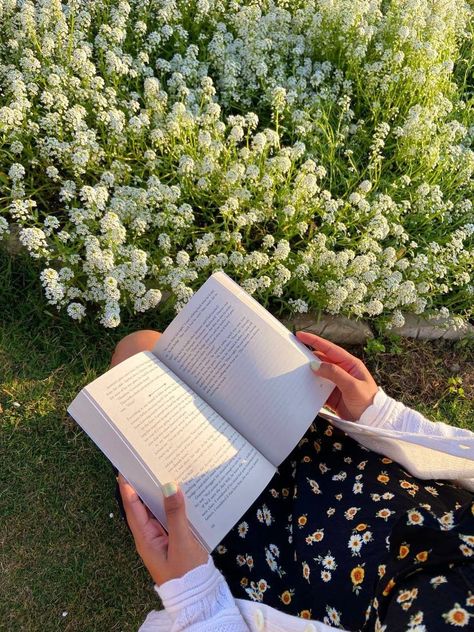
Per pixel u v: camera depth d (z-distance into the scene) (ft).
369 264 9.20
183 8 11.05
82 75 9.46
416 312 9.26
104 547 7.43
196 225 9.65
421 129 10.08
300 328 9.05
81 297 8.39
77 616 7.04
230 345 5.89
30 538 7.36
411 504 5.07
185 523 4.64
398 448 5.60
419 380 9.26
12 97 9.60
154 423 5.32
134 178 9.18
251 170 8.78
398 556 4.33
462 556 3.96
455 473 5.63
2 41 10.37
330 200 9.00
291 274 8.98
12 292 8.77
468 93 11.93
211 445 5.34
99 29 10.56
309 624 4.50
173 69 10.53
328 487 5.50
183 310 6.03
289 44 11.48
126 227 8.95
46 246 8.08
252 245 9.57
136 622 7.13
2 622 6.88
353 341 9.29
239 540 5.35
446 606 3.82
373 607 4.38
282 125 10.70
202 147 9.16
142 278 8.34
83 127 9.17
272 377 5.74
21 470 7.71
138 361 5.70
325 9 11.07
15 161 9.25
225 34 11.14
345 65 11.47
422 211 9.88
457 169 10.61
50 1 9.77
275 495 5.72
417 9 11.44
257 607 4.68
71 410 5.36
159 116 9.61
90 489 7.73
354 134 10.90
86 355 8.55
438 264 9.24
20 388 8.21
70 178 9.53
